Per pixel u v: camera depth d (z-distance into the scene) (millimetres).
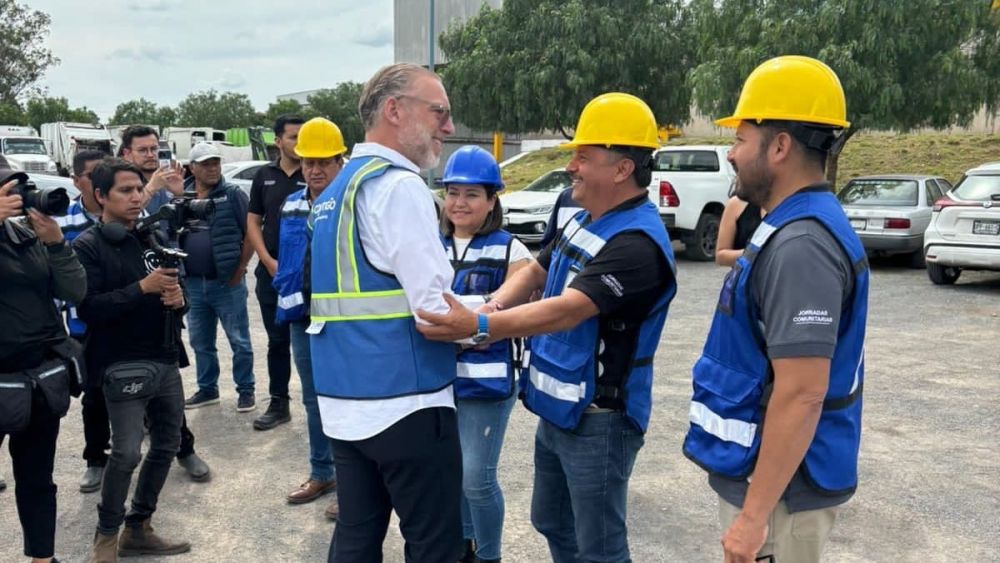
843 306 1852
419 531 2215
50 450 3074
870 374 6312
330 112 64375
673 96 18078
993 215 9570
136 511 3504
